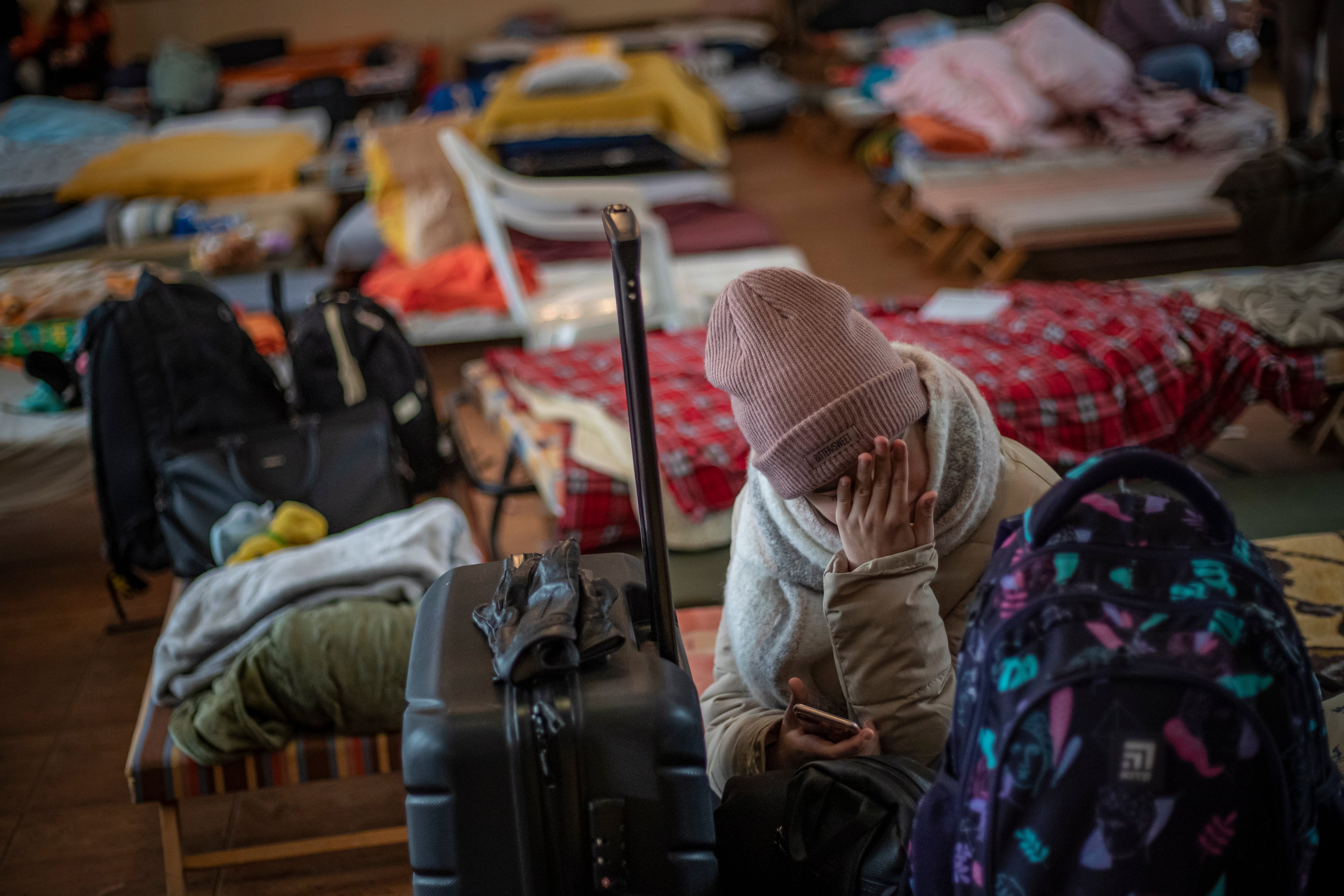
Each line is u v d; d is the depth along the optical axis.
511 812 1.05
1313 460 2.97
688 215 5.19
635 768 1.06
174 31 9.40
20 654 2.84
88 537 3.39
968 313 3.00
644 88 6.23
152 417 2.65
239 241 4.58
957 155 5.19
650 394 1.06
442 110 7.11
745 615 1.41
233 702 1.86
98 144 6.78
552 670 1.06
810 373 1.24
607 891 1.06
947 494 1.34
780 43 9.56
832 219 6.12
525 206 5.09
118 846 2.19
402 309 4.22
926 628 1.29
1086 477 0.91
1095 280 4.12
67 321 3.75
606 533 2.54
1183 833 0.81
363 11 9.56
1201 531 0.91
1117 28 5.42
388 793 2.31
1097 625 0.85
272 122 6.96
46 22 8.73
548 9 9.71
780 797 1.26
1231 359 2.65
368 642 1.91
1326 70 3.47
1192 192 4.52
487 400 3.16
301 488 2.52
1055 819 0.83
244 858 1.94
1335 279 2.81
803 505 1.33
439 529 2.24
